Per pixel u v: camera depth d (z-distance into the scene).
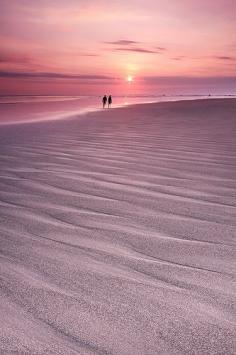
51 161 5.40
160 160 5.42
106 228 2.77
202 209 3.21
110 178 4.33
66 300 1.78
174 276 2.03
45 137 8.32
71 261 2.21
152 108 21.28
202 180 4.21
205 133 8.60
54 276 2.03
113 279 1.99
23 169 4.86
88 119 14.36
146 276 2.03
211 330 1.56
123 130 9.68
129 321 1.62
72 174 4.55
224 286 1.92
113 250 2.38
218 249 2.39
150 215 3.06
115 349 1.44
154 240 2.54
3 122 13.88
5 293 1.84
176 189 3.85
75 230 2.72
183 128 9.85
